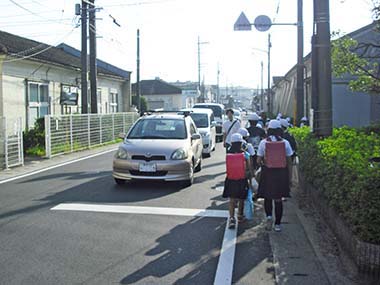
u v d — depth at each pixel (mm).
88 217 7793
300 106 17328
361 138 8047
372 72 11305
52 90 23891
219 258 5828
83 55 21453
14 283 4914
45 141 17156
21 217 7777
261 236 6852
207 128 18156
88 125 20844
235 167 7184
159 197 9523
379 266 4777
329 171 6605
